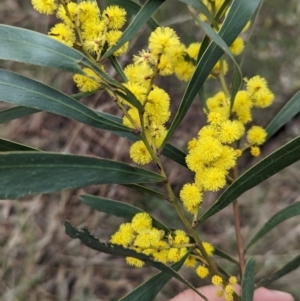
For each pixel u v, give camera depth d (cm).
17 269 29
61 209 30
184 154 13
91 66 8
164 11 30
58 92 9
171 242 11
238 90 12
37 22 32
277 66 29
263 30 29
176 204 11
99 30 10
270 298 18
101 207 13
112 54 10
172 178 29
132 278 29
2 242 29
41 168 8
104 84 9
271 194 29
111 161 9
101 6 26
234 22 10
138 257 10
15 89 9
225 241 28
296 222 28
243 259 14
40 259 29
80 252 29
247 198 29
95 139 31
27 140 31
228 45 10
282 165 10
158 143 11
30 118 32
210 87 28
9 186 8
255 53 29
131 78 10
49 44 8
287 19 30
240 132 12
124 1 13
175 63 12
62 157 8
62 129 32
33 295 28
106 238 29
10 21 33
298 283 26
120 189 29
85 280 29
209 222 29
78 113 9
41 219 30
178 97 30
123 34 10
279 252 27
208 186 10
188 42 29
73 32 10
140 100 10
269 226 13
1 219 30
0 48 8
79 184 8
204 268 12
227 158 11
